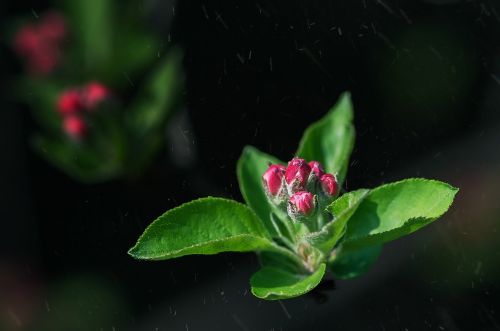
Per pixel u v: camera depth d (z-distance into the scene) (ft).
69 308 1.69
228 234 1.12
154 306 1.57
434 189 1.11
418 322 1.39
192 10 1.64
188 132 1.52
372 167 1.50
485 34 1.67
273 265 1.14
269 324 1.43
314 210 1.10
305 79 1.57
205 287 1.52
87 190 1.61
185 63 1.59
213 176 1.48
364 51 1.62
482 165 1.58
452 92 1.63
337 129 1.19
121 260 1.60
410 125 1.59
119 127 1.53
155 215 1.53
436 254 1.47
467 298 1.43
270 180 1.12
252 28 1.61
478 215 1.53
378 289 1.40
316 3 1.62
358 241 1.10
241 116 1.52
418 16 1.66
